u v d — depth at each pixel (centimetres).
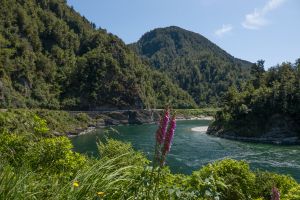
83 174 439
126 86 16600
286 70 12212
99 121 13362
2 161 486
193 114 17025
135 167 474
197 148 6969
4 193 398
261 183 1697
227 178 1169
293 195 1062
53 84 15888
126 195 443
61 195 415
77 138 8994
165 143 416
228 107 10175
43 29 18662
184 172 4688
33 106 13388
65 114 11469
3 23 16175
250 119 9506
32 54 15550
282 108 9344
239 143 8019
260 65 14338
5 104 11494
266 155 6256
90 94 15738
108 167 454
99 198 412
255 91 10256
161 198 498
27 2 19188
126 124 14238
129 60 17750
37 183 453
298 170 4931
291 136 9100
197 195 502
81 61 16350
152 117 15375
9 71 13500
